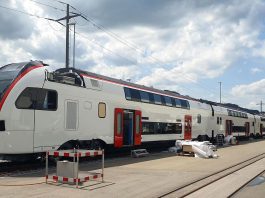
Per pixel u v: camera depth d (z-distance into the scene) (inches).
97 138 730.8
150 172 600.4
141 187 462.3
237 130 1809.8
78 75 705.0
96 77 762.8
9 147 544.4
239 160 842.8
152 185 478.9
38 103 585.6
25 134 562.6
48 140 601.9
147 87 997.2
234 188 480.1
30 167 614.5
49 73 613.0
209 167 692.7
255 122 2199.8
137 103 896.3
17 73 573.0
